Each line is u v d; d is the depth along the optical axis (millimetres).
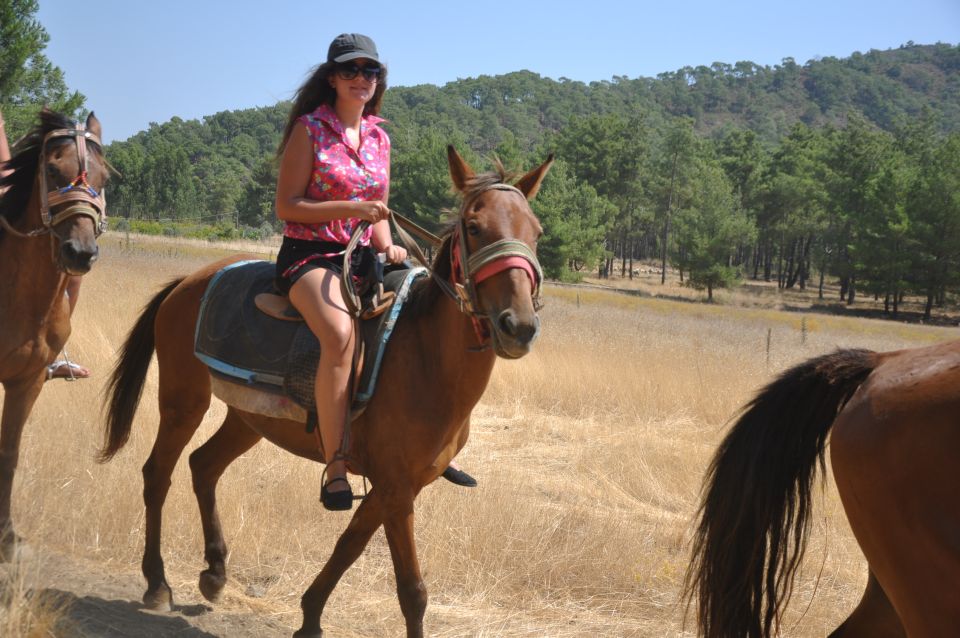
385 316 3307
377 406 3227
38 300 4172
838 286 88000
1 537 3938
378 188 3551
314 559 4770
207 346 3674
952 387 2225
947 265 58312
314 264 3357
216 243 48125
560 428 9086
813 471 2764
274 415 3451
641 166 100812
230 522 4785
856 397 2486
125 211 123750
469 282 2947
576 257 65438
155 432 5973
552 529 5195
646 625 4363
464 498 5523
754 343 16609
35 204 4129
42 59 24484
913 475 2223
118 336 9414
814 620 4422
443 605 4383
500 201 3000
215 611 3871
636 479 7125
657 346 13969
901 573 2273
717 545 2801
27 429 5641
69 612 3236
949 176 58781
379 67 3441
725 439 2906
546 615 4387
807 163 92750
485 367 3111
